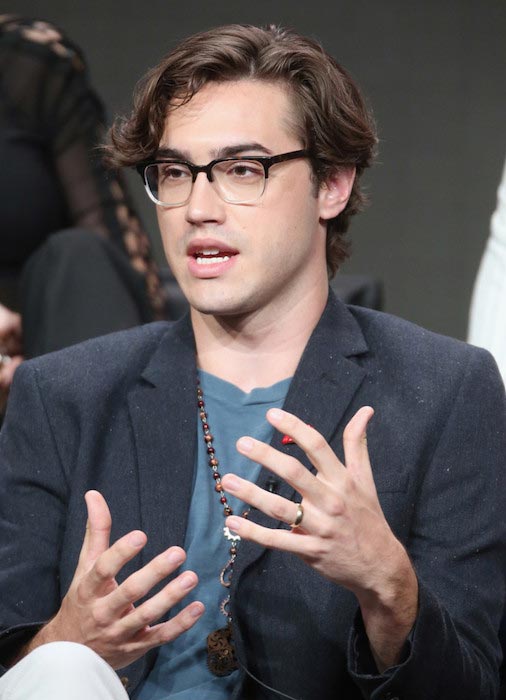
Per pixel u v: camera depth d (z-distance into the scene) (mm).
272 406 4859
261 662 4539
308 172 4793
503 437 4836
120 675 4605
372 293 8555
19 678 3973
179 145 4672
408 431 4719
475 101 12398
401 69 12445
